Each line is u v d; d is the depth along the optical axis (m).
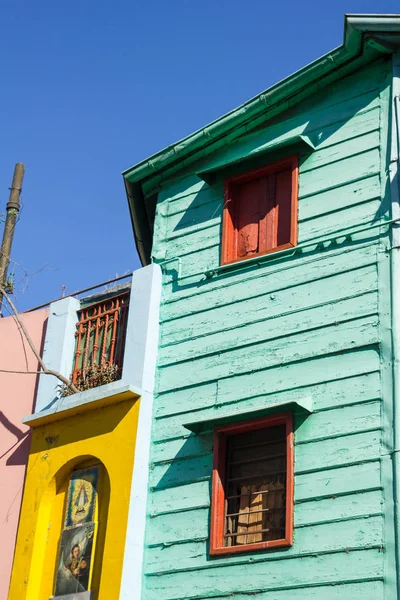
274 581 9.45
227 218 11.80
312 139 11.45
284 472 10.03
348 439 9.60
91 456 11.48
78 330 12.93
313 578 9.21
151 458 11.05
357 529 9.16
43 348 13.19
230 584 9.73
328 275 10.56
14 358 13.47
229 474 10.44
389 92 11.03
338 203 10.88
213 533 10.09
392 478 9.16
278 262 11.09
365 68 11.35
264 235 11.48
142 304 11.99
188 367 11.29
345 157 11.07
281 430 10.24
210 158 12.48
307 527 9.48
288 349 10.49
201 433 10.75
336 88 11.52
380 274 10.16
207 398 10.91
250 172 11.83
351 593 8.93
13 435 12.80
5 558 11.86
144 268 12.27
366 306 10.11
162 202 12.74
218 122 12.02
